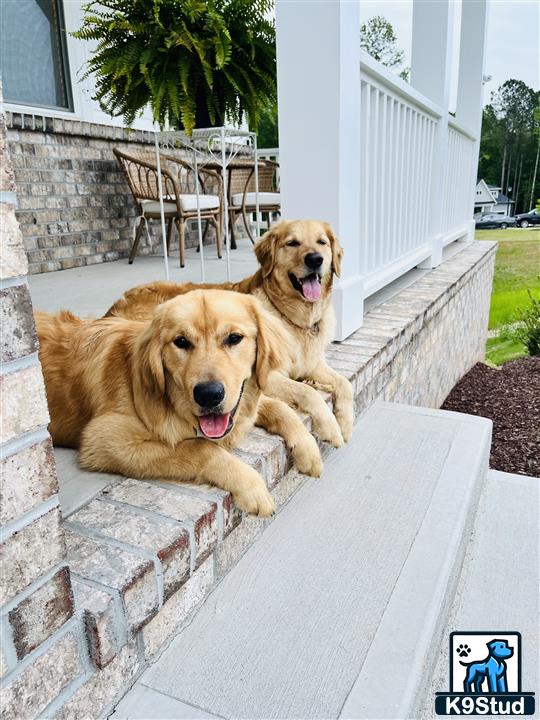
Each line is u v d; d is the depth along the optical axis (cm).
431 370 461
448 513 200
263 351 178
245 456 178
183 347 161
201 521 146
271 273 258
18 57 511
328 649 141
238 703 125
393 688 129
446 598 170
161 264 534
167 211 508
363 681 131
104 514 146
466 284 571
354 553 178
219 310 166
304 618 151
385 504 205
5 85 502
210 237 712
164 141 419
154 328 164
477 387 645
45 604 97
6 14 496
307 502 206
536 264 1246
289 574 168
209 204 529
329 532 189
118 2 397
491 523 260
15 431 87
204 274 438
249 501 157
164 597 133
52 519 96
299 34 267
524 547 242
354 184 299
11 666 93
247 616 151
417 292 441
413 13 496
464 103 766
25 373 88
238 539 173
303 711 123
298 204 293
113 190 570
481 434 263
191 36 380
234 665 136
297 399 221
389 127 374
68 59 551
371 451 246
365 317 364
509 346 938
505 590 215
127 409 169
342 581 165
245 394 181
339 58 262
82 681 112
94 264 549
